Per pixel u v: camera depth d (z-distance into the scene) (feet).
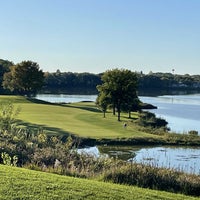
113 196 36.58
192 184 48.11
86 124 162.40
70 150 69.82
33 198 33.32
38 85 368.27
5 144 62.80
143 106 340.80
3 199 32.35
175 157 108.78
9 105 119.55
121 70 220.23
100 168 57.62
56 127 140.46
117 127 162.40
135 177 48.96
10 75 382.63
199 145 135.44
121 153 110.73
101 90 218.59
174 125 210.79
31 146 65.05
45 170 50.57
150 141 133.69
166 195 40.98
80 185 39.19
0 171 41.68
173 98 555.28
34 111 200.95
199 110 337.11
